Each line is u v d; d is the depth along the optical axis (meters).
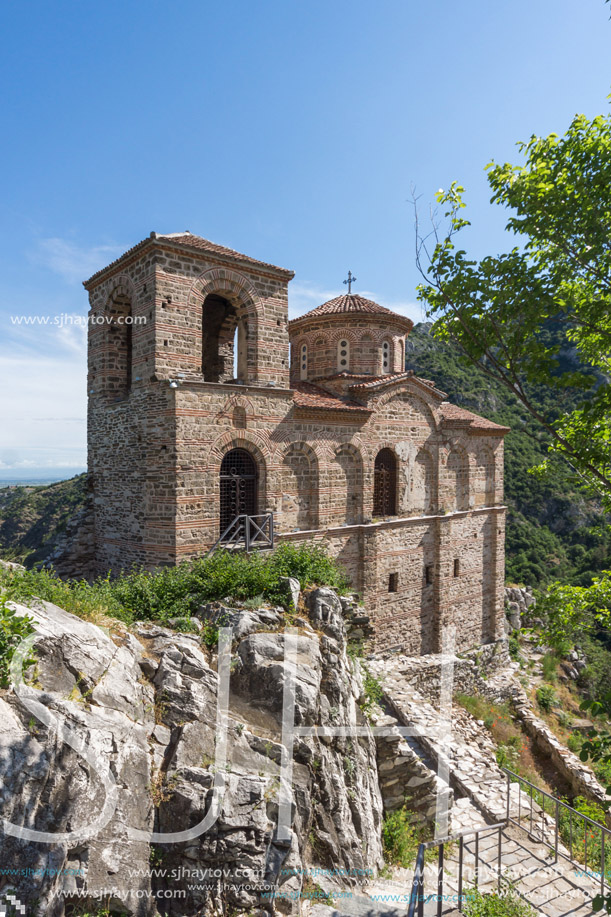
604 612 15.77
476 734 16.48
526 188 9.09
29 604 8.82
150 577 13.85
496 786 13.11
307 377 25.19
